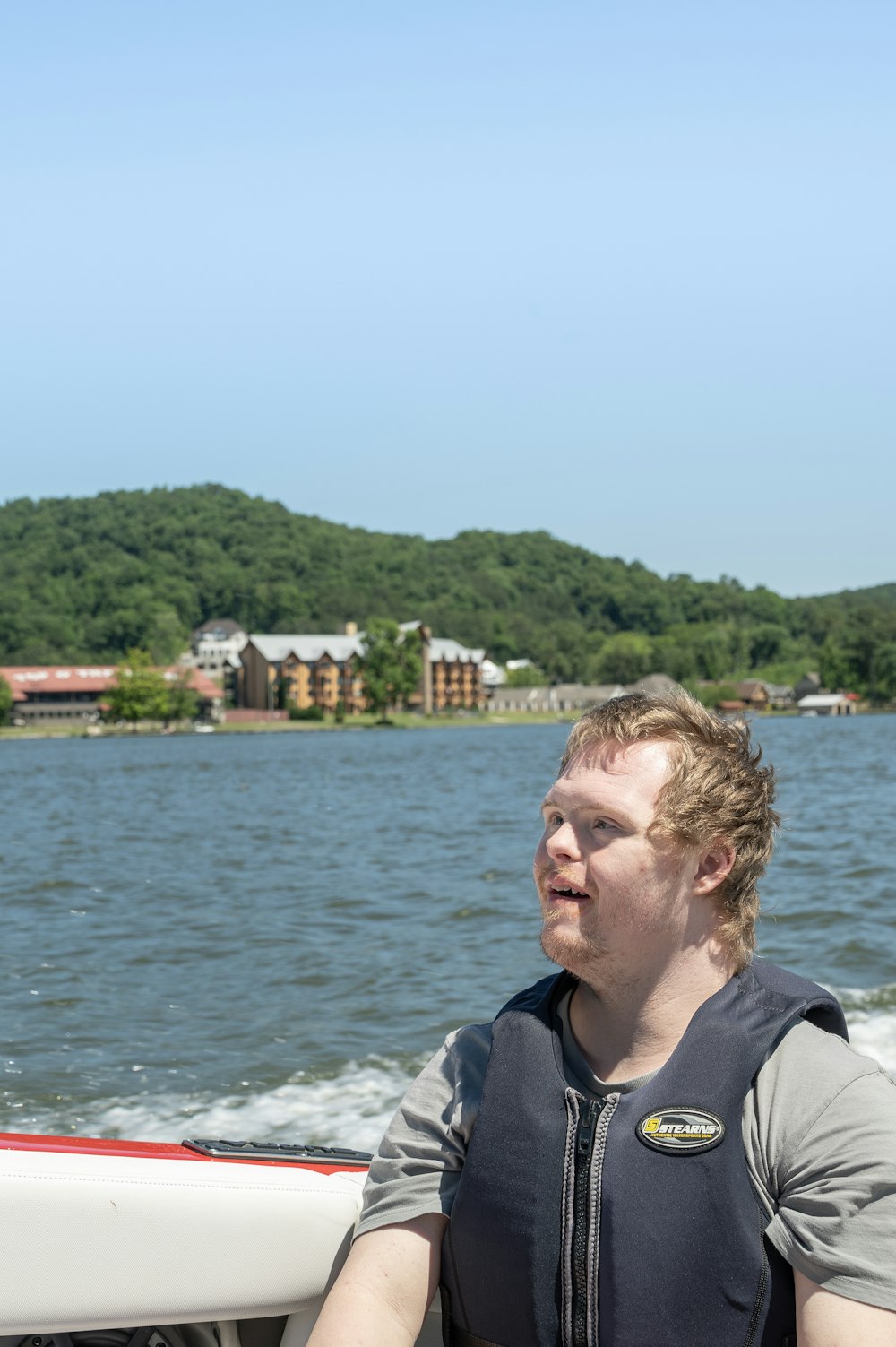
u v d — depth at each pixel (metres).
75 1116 6.98
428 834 24.92
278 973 11.16
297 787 44.97
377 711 167.38
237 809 34.06
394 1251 1.79
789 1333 1.59
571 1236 1.64
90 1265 1.89
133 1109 7.10
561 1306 1.65
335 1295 1.79
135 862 21.03
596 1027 1.79
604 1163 1.66
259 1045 8.55
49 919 14.80
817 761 52.50
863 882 16.05
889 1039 8.20
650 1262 1.60
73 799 40.97
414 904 15.29
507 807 32.28
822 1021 1.78
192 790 44.78
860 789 35.12
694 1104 1.64
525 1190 1.69
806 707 193.38
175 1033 8.91
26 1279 1.86
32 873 19.58
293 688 172.50
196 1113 7.02
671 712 1.82
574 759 1.83
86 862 21.19
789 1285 1.59
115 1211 1.90
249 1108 7.11
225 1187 1.98
